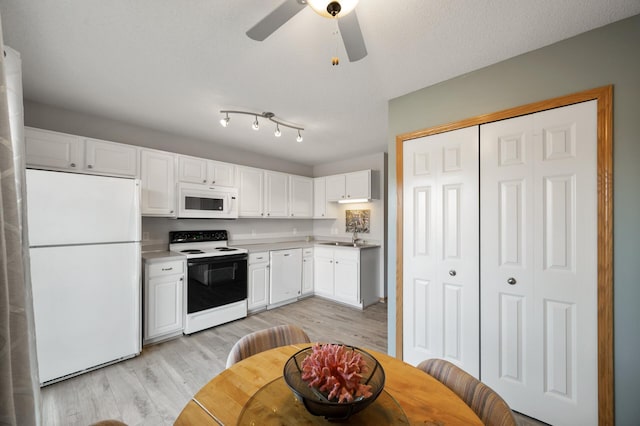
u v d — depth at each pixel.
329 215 4.75
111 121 2.90
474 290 1.93
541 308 1.69
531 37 1.59
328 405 0.71
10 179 0.83
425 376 1.02
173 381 2.07
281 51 1.72
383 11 1.37
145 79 2.06
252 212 3.96
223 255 3.23
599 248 1.51
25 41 1.60
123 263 2.34
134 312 2.40
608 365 1.48
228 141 3.70
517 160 1.78
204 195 3.35
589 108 1.54
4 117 0.81
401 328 2.27
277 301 3.85
